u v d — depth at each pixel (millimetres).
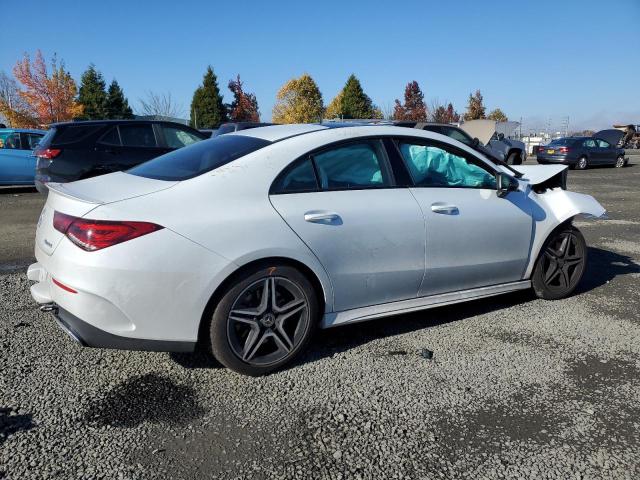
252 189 3029
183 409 2746
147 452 2385
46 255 2891
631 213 9688
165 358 3320
